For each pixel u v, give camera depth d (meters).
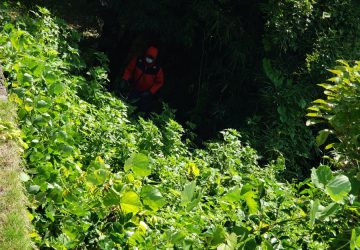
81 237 4.59
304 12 10.60
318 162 11.22
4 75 6.27
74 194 4.75
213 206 6.04
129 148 7.11
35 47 7.38
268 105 10.81
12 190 4.36
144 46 12.02
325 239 4.47
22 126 5.20
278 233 4.39
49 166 4.86
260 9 10.81
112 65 12.46
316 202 3.90
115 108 8.45
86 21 13.15
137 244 4.49
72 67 9.34
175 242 4.41
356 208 4.36
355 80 4.87
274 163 9.93
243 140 10.46
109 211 4.63
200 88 11.91
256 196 4.32
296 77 11.01
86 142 6.81
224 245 3.91
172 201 6.03
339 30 11.04
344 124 4.73
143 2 11.32
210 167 7.93
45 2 12.52
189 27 11.43
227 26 11.23
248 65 11.46
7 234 4.02
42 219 4.68
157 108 12.17
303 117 10.97
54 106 6.10
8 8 9.66
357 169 4.59
